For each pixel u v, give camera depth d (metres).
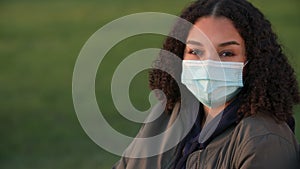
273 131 2.99
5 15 20.95
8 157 8.84
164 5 20.28
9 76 14.02
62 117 10.76
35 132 9.98
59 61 15.40
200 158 3.14
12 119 10.70
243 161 2.96
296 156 3.00
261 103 3.08
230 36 3.14
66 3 22.44
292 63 3.33
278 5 20.03
